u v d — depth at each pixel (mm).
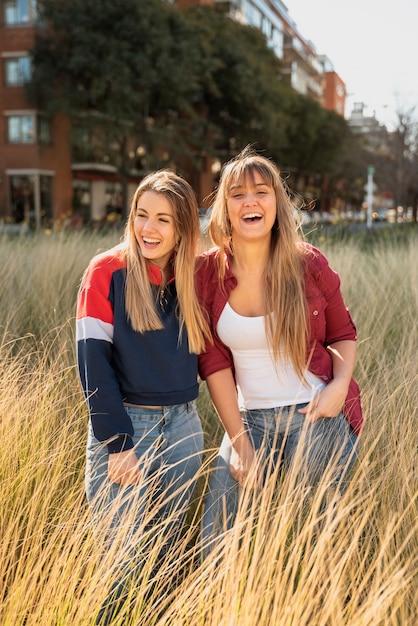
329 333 2389
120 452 1921
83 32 22750
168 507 2109
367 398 2564
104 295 1982
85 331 1956
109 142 24922
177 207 2012
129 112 23641
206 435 2812
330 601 1489
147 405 2047
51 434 2342
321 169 41938
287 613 1456
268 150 33156
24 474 2078
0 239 6867
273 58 32031
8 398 2311
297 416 2205
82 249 5699
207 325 2180
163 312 2059
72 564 1749
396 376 2977
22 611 1600
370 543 1859
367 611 1451
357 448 2270
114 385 1943
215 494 2146
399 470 2051
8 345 3455
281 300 2158
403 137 25672
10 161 28734
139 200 2037
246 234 2141
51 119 26531
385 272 5203
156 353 2020
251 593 1512
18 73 27719
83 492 2152
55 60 24578
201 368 2273
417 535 1842
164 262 2135
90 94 24297
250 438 2254
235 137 31953
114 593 1725
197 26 25766
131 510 1794
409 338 3545
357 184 50906
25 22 26984
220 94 26922
